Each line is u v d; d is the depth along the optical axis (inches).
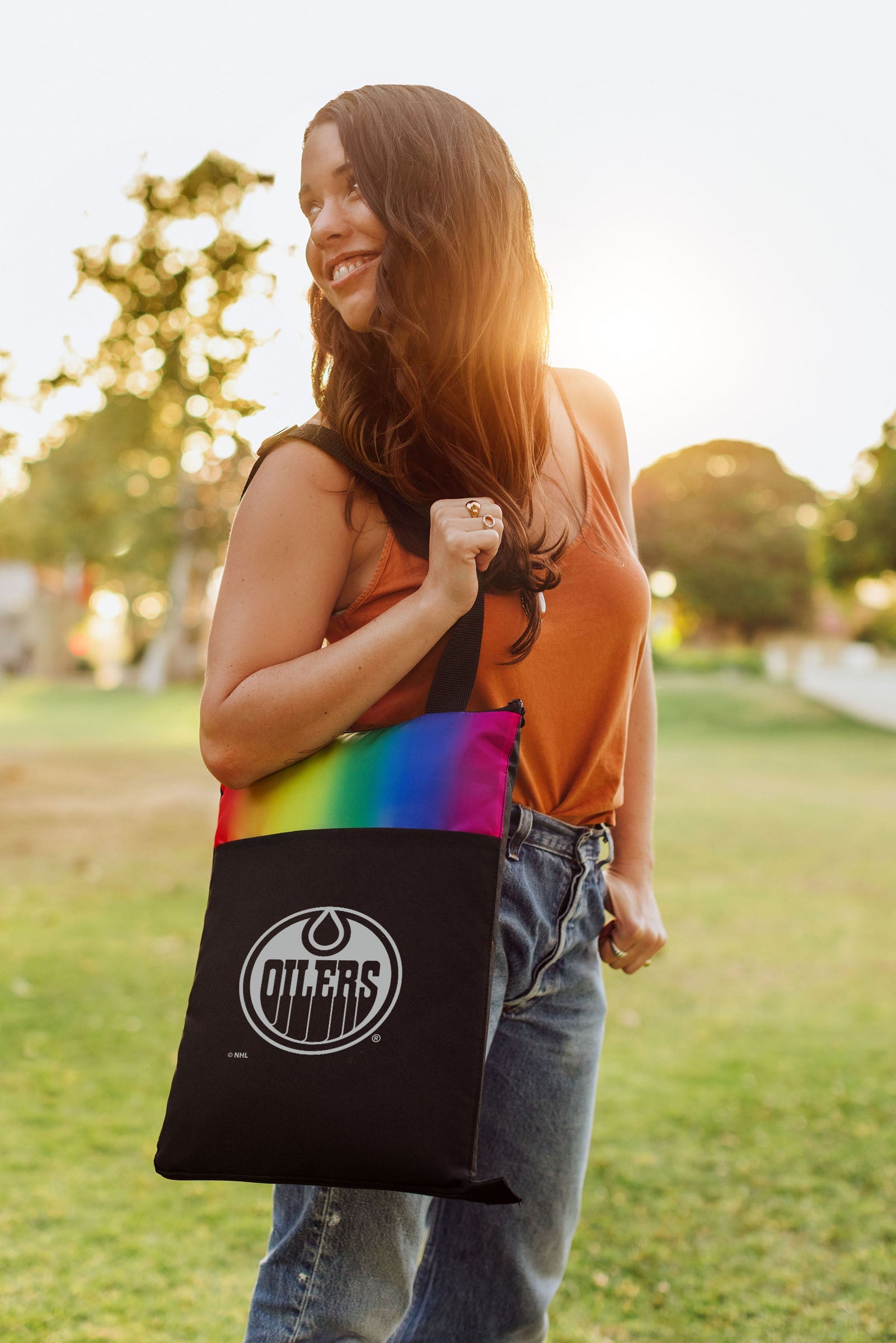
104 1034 156.9
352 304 47.6
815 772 586.2
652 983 194.4
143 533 947.3
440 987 41.8
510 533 46.8
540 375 49.6
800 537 1526.8
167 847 318.0
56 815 366.0
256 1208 109.7
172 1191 112.1
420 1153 40.4
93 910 237.1
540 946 50.0
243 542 46.7
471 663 46.9
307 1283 46.5
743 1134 128.0
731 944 222.1
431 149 46.4
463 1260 54.7
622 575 51.3
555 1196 54.2
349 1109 40.9
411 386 45.9
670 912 251.6
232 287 301.0
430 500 47.2
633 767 59.1
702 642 1706.4
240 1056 42.3
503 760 44.1
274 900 43.9
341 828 44.2
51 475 944.9
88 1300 90.7
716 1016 175.6
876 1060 154.0
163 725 800.3
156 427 437.1
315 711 44.3
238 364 304.0
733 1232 105.5
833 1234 104.7
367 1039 41.6
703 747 729.6
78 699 1032.8
